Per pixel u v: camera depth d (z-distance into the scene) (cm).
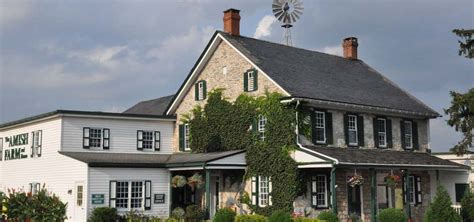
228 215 2528
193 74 3334
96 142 3177
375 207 2773
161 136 3444
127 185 2827
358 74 3597
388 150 3241
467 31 3278
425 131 3556
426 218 2681
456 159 3481
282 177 2758
